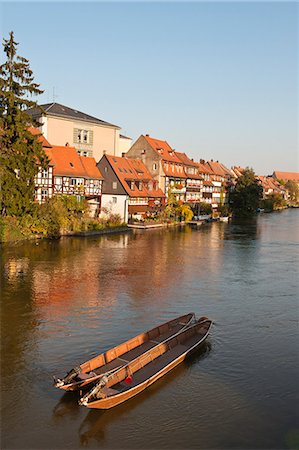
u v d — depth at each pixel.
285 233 58.84
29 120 39.66
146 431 11.09
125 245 40.91
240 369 14.72
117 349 14.11
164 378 13.80
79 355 15.34
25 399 12.30
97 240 43.06
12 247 35.59
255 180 100.25
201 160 95.75
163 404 12.31
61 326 18.09
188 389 13.17
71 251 35.59
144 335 15.45
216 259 35.78
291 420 11.73
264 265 33.91
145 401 12.44
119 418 11.59
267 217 92.88
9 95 37.66
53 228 41.97
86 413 11.73
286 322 19.84
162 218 64.56
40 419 11.41
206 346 16.66
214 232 57.38
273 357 15.81
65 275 26.94
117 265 31.02
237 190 97.25
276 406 12.41
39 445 10.44
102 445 10.51
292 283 27.81
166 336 16.00
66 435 10.83
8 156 37.41
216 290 25.28
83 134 61.44
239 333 18.22
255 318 20.31
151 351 14.16
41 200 45.69
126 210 57.31
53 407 11.95
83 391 12.37
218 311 21.20
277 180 168.75
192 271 30.39
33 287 23.78
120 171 58.47
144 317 19.70
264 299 23.72
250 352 16.22
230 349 16.44
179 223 67.06
